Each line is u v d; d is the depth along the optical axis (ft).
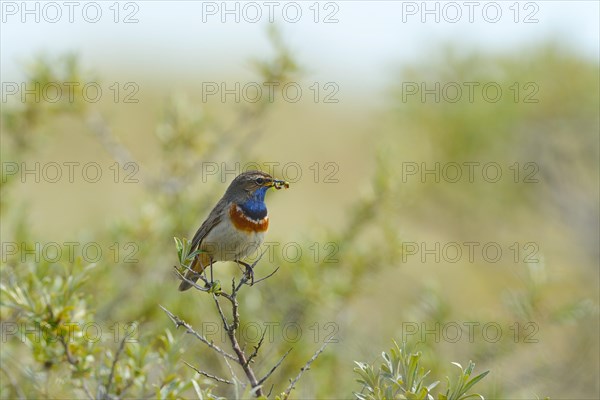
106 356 31.32
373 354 38.52
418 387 23.97
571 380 44.65
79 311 30.19
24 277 33.55
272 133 97.96
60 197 74.33
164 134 45.14
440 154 56.13
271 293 41.81
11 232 40.40
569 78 55.42
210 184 44.55
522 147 56.13
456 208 57.31
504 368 42.68
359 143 99.45
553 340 47.88
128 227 41.73
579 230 55.11
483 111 54.80
